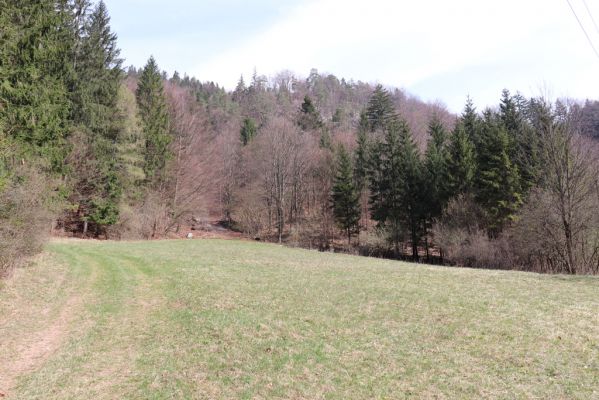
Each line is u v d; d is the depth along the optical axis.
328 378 7.36
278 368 7.87
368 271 20.08
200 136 54.41
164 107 45.91
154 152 43.41
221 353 8.78
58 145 26.39
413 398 6.51
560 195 27.55
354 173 58.94
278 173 55.94
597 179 27.91
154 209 43.25
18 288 13.95
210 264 21.36
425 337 9.42
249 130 77.56
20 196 15.23
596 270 28.45
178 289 15.20
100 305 13.11
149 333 10.43
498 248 33.53
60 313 12.10
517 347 8.50
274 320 11.02
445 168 43.22
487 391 6.64
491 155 37.47
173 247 31.70
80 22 35.19
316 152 64.50
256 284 15.92
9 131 18.61
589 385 6.68
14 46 19.45
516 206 35.19
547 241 29.75
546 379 6.98
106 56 37.41
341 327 10.34
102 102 36.50
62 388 7.23
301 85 142.38
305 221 59.25
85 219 37.16
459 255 35.41
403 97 109.62
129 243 33.84
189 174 49.69
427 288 14.89
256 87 129.75
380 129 74.00
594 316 10.54
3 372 7.98
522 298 12.95
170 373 7.84
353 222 50.22
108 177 37.59
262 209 58.56
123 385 7.34
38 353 9.03
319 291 14.55
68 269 18.08
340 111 101.81
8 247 14.72
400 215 46.41
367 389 6.88
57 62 28.84
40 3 22.27
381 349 8.73
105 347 9.42
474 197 38.03
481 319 10.55
